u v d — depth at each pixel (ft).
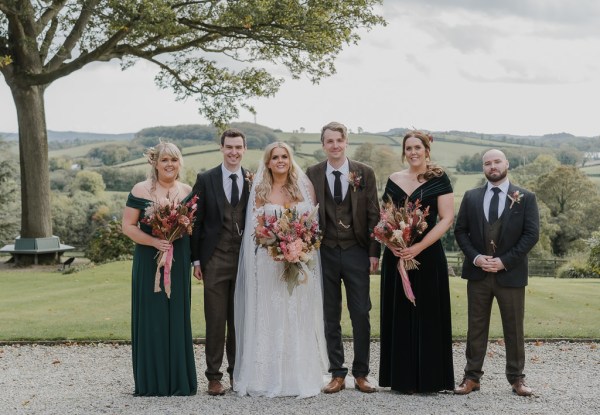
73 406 17.29
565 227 142.10
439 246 18.86
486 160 18.85
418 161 18.81
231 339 19.62
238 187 19.07
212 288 18.79
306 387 18.39
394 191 19.13
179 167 18.98
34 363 23.03
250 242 18.81
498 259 18.26
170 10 54.08
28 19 62.13
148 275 18.54
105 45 61.46
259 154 181.98
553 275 91.04
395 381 18.44
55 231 149.48
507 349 18.70
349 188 18.90
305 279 18.35
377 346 25.91
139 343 18.48
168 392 18.49
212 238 18.86
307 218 18.33
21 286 45.27
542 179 149.07
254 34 61.46
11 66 63.21
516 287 18.37
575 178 145.59
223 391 18.56
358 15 60.03
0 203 111.55
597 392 18.75
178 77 69.36
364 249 19.29
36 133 65.00
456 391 18.52
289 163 18.94
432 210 18.75
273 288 18.72
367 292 19.02
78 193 163.32
